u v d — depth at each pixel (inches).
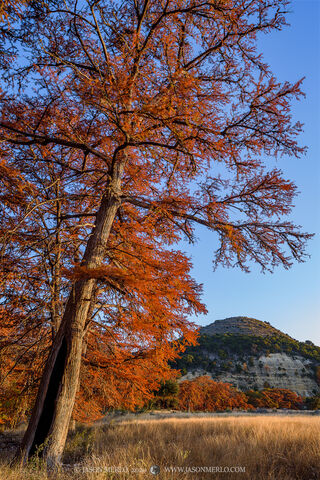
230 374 3828.7
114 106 211.3
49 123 269.6
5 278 251.8
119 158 293.6
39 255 253.0
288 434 307.3
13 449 385.4
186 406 1899.6
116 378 315.3
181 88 206.8
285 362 4281.5
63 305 292.8
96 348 337.7
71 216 293.3
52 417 211.3
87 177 327.9
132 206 341.7
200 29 275.7
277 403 2568.9
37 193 291.9
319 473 199.5
